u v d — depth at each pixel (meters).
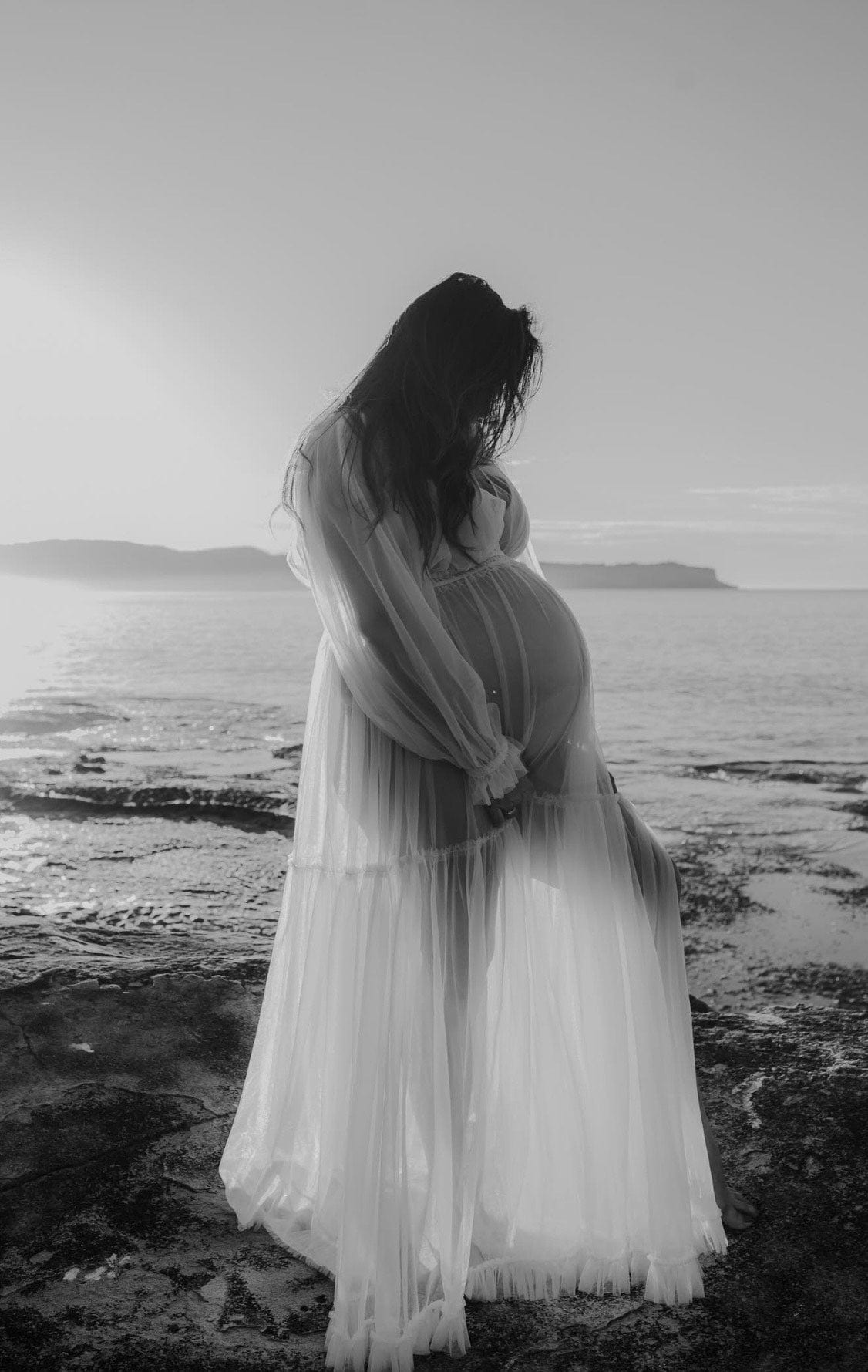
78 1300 1.83
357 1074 1.82
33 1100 2.43
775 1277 1.89
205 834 5.92
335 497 1.80
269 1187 2.02
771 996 4.52
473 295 1.83
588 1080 1.91
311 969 2.01
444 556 1.88
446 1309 1.74
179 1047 2.68
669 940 1.98
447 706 1.80
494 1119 1.92
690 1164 1.96
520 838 1.94
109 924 4.04
